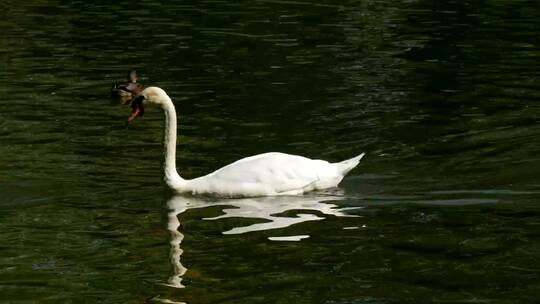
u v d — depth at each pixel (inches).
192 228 490.6
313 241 469.4
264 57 929.5
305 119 708.7
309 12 1195.3
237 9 1219.2
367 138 657.0
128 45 986.7
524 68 877.2
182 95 783.7
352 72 864.3
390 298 399.9
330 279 420.5
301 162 559.8
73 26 1094.4
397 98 768.3
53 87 812.0
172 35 1041.5
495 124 684.7
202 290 408.5
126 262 442.6
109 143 655.1
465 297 400.5
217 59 919.7
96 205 526.9
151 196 545.3
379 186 558.6
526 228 482.3
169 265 438.3
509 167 583.8
